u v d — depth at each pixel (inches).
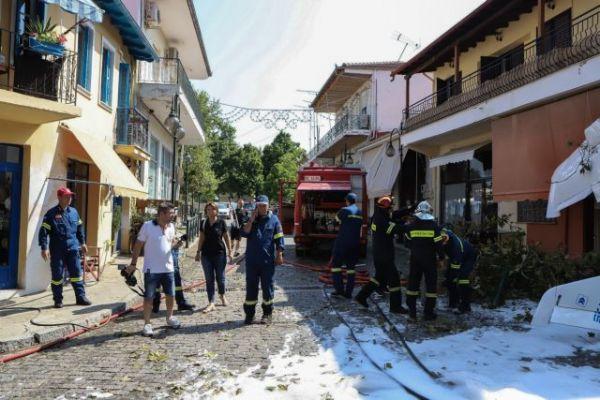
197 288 404.5
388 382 190.1
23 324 260.8
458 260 301.6
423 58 629.0
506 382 184.5
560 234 400.8
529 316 284.4
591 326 229.3
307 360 217.2
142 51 545.0
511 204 493.7
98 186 456.8
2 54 311.4
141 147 550.6
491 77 551.2
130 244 573.0
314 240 611.8
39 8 340.5
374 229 313.7
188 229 709.3
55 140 363.6
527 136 397.1
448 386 183.6
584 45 339.0
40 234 299.6
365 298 323.3
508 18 498.9
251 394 178.5
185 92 677.3
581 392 175.0
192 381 192.7
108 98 480.1
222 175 2484.0
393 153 714.2
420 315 298.2
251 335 257.8
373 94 1005.2
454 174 637.9
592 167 304.7
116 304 313.3
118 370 205.9
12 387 187.8
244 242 874.1
